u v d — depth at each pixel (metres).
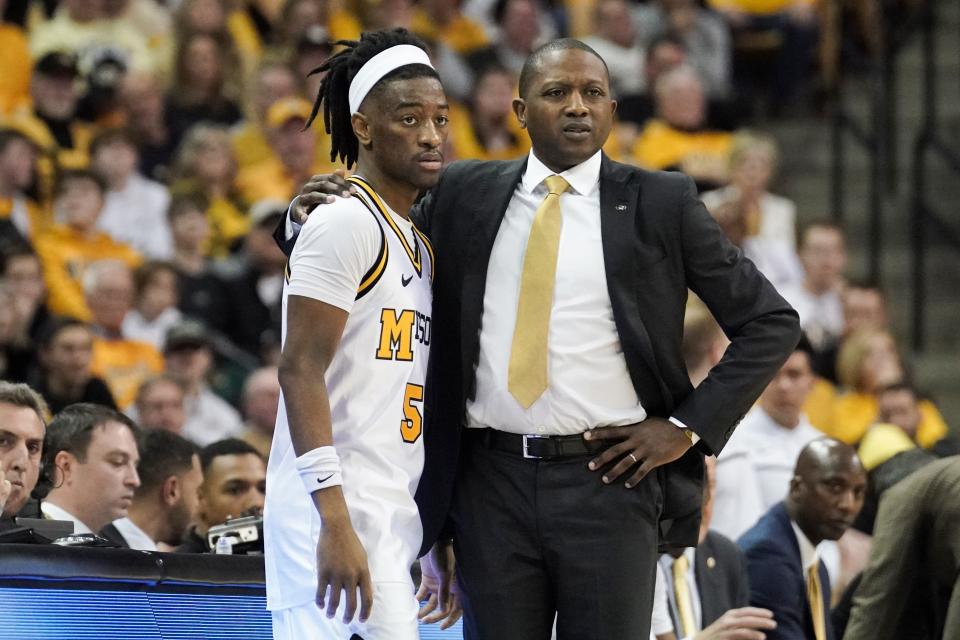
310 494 10.10
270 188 29.03
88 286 24.47
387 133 10.65
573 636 10.76
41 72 28.44
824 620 16.34
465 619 11.11
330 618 10.04
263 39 32.81
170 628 11.35
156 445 15.51
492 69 31.45
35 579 10.55
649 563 10.80
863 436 24.05
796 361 20.66
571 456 10.75
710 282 10.93
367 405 10.48
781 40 35.81
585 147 10.98
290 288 10.30
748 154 30.34
